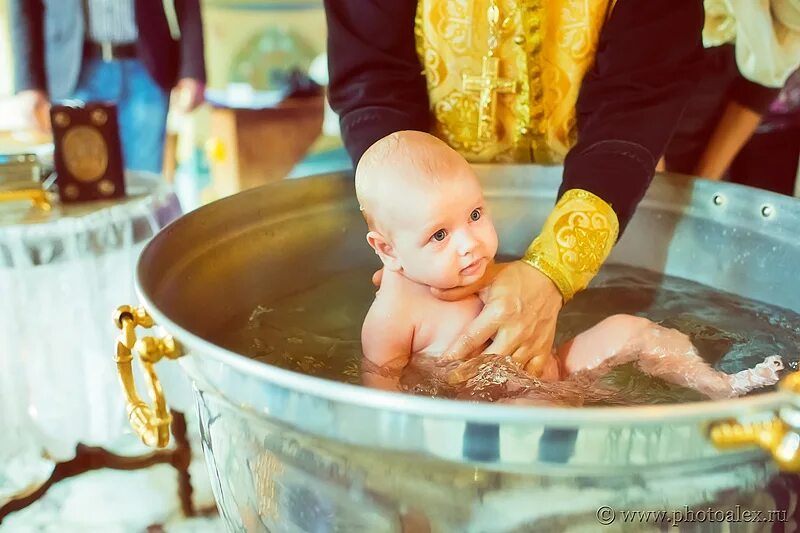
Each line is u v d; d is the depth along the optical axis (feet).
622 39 2.89
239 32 11.10
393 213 2.59
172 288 2.38
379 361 2.68
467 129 3.29
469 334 2.51
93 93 6.75
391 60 3.16
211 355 1.72
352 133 3.08
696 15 2.89
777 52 3.91
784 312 2.82
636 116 2.83
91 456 4.52
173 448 4.84
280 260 3.02
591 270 2.62
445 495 1.67
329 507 1.81
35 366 4.34
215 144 9.94
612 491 1.64
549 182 3.25
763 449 1.62
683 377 2.44
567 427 1.48
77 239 4.30
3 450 4.58
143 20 6.70
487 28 3.07
